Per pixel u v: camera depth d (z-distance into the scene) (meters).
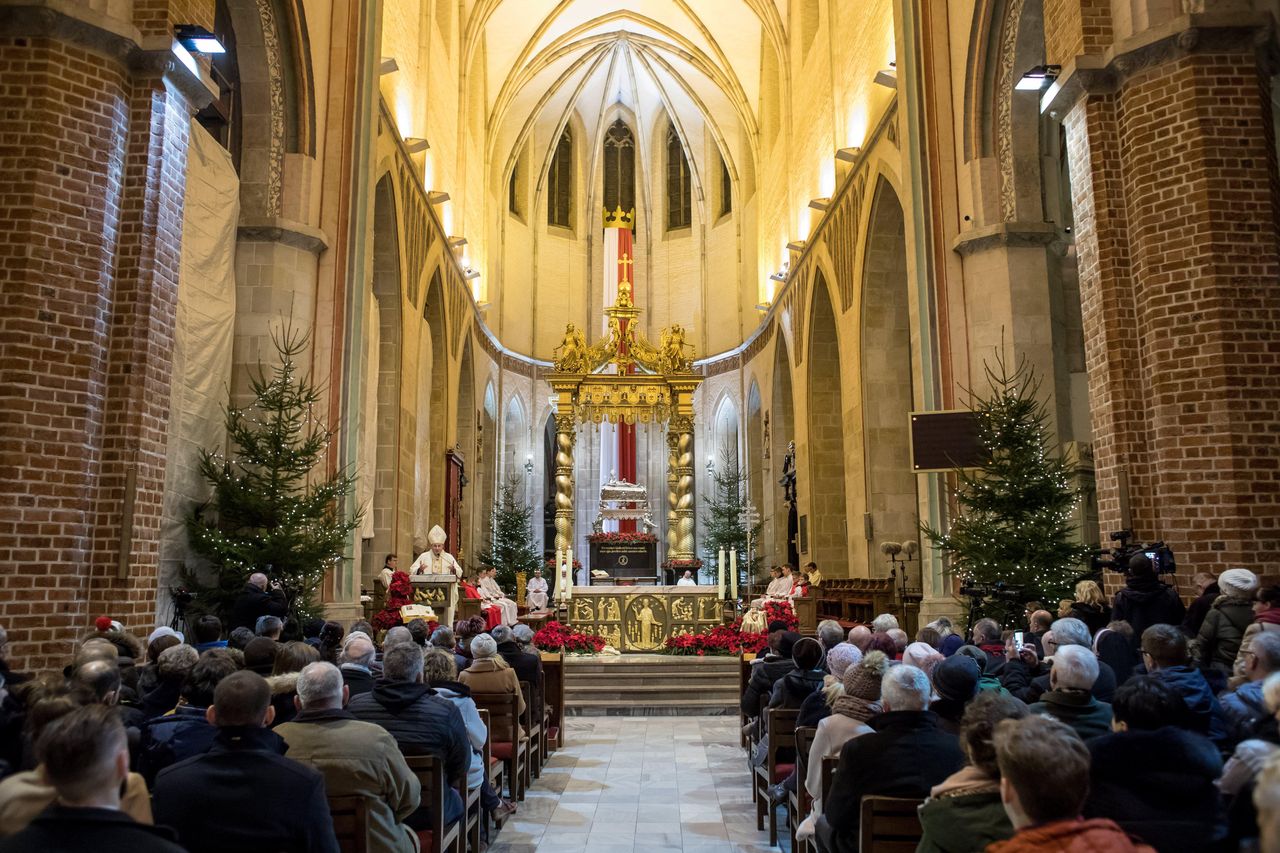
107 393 9.01
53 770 2.68
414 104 22.72
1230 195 8.97
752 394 35.16
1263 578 8.52
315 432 13.17
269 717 4.38
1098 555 9.65
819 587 22.06
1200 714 4.63
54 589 8.40
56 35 8.86
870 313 21.95
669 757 11.70
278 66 14.62
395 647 6.14
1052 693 4.59
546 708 11.48
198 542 11.68
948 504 15.07
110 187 9.09
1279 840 2.15
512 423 37.97
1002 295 14.79
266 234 14.34
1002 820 3.49
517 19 32.53
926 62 16.02
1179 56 9.20
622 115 40.44
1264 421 8.73
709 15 33.31
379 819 4.79
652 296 39.91
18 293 8.52
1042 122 15.11
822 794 5.38
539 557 35.44
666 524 37.75
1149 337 9.21
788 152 30.09
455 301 27.67
